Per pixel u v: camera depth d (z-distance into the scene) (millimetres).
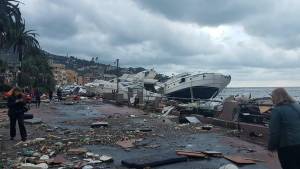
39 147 12711
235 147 13219
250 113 19781
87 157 11250
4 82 57688
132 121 23516
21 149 12312
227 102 21328
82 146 13242
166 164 10320
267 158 11195
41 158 10781
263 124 18344
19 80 66125
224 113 21188
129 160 10320
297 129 6246
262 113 19469
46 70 96688
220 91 71062
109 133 16859
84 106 41688
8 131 17500
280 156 6398
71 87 106875
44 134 16406
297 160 6266
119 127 19766
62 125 20719
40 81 88812
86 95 69188
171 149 12781
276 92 6594
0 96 39375
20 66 70500
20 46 72062
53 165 10141
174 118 25828
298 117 6312
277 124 6320
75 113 30703
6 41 60375
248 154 11852
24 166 9586
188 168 9836
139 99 41219
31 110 32719
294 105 6449
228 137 15891
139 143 14016
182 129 18781
